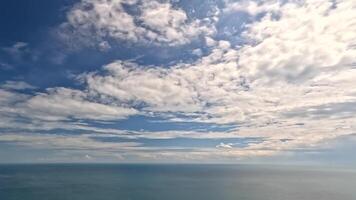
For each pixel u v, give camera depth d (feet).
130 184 653.71
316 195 545.03
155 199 467.11
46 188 558.97
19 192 505.25
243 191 576.20
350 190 617.21
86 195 488.02
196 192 548.31
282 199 496.64
